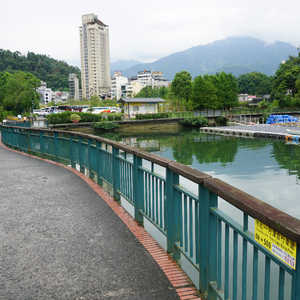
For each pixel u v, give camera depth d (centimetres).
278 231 138
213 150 2945
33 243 347
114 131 5219
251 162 2203
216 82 7419
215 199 225
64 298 240
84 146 750
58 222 415
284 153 2622
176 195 300
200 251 240
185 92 7719
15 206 492
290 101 7619
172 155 2694
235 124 5981
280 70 7862
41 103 16812
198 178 227
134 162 415
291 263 135
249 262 505
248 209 163
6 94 7975
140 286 256
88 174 722
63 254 318
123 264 296
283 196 1245
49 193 571
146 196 385
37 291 250
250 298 381
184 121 5659
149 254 317
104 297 241
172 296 241
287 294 405
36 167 862
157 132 5172
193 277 391
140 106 5762
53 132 975
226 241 204
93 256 313
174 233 303
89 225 403
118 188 514
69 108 7775
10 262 302
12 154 1195
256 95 15250
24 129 1250
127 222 414
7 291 251
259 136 4091
